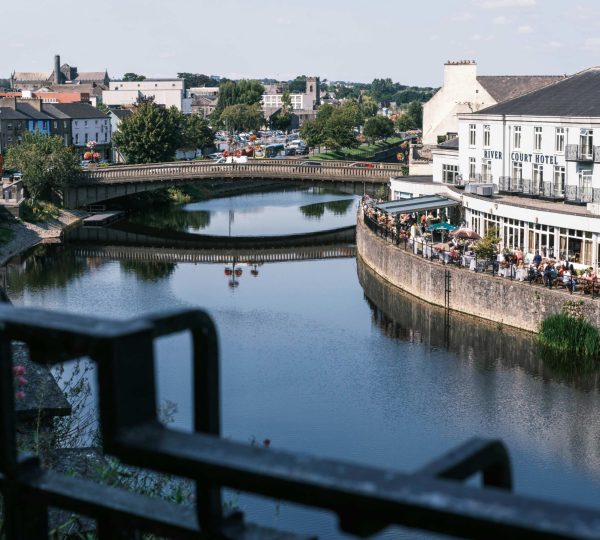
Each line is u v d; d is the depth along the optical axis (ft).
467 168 248.11
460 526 7.38
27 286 227.61
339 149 638.94
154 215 375.25
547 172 217.36
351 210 387.96
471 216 230.89
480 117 239.30
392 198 283.18
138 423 9.38
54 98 650.02
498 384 141.28
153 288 224.74
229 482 8.87
